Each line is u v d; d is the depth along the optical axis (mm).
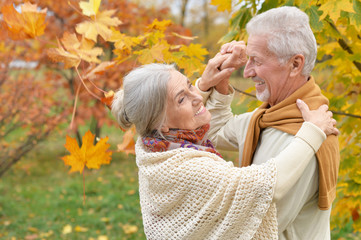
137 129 1511
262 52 1423
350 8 1619
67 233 5074
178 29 4277
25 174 7770
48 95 6324
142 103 1433
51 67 6332
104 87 5121
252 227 1323
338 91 2656
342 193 2691
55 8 5211
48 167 8156
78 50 1735
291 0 1855
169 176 1389
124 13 4992
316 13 1796
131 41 1931
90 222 5457
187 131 1486
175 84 1438
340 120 2410
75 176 7734
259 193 1296
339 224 2758
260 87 1513
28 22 1622
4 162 6613
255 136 1578
